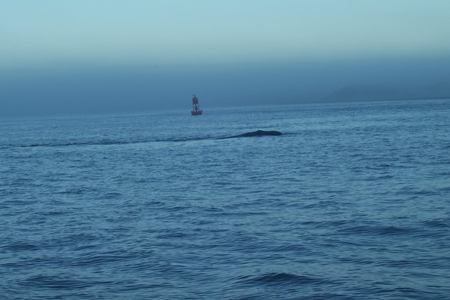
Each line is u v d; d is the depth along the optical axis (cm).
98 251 3189
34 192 6225
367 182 5822
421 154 8525
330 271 2617
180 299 2330
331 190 5375
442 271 2564
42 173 8338
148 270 2758
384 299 2233
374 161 7869
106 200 5322
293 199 4916
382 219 3781
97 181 7050
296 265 2734
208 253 3042
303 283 2461
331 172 6881
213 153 10625
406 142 11000
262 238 3350
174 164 8838
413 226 3512
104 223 4075
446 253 2862
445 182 5516
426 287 2350
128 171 8100
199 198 5212
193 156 10162
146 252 3109
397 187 5341
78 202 5281
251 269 2694
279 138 13775
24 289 2536
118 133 19762
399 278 2480
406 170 6675
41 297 2422
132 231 3722
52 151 12925
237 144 12550
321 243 3178
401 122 19075
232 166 8169
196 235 3512
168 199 5206
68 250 3250
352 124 19525
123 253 3112
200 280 2566
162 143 13838
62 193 6025
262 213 4266
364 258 2825
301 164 7988
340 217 3938
